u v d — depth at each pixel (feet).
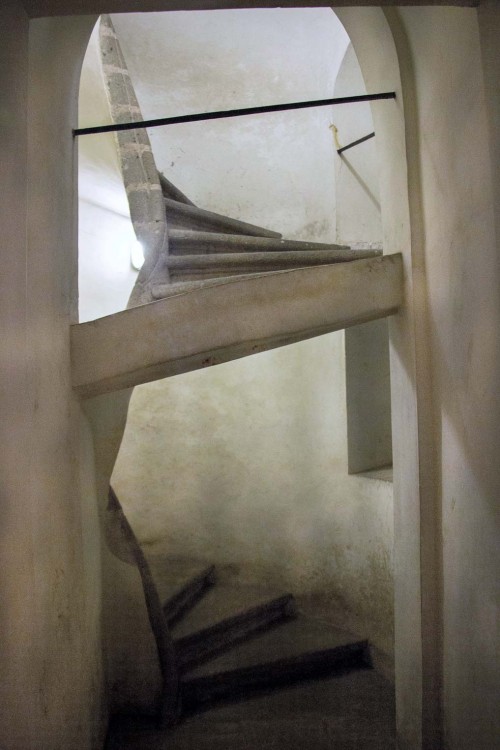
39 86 6.84
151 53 16.44
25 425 6.00
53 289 7.32
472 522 6.85
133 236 16.22
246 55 16.43
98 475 10.01
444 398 7.73
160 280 11.16
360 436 14.34
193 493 15.62
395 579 9.25
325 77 15.83
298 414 15.19
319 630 13.91
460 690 7.27
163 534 15.52
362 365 14.44
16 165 5.80
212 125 16.67
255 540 15.38
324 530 14.65
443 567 7.88
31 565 6.04
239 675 11.98
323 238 15.84
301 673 12.66
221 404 15.76
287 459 15.25
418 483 8.20
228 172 16.65
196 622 12.80
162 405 15.74
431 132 7.80
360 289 8.66
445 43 7.13
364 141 14.34
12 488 5.61
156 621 10.83
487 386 6.36
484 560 6.52
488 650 6.41
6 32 5.62
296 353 15.37
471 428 6.84
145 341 8.22
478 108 6.31
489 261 6.18
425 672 8.07
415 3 5.95
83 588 8.41
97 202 15.46
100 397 9.60
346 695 11.85
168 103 16.65
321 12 15.67
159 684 10.78
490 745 6.32
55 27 7.38
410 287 8.43
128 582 10.78
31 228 6.46
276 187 16.40
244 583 15.35
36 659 6.10
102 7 5.90
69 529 7.76
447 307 7.48
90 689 8.75
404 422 8.74
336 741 10.25
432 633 8.07
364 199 14.52
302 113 16.24
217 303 8.38
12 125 5.71
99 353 8.16
